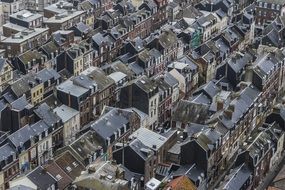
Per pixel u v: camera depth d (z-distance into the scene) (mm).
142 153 182750
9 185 175375
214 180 194000
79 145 189000
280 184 171000
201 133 187375
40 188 168750
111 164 173250
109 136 196625
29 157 196000
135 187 178375
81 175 169250
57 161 180250
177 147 199125
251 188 182500
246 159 181250
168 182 171000
